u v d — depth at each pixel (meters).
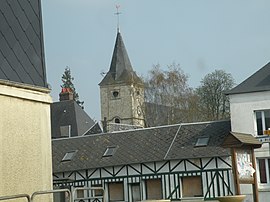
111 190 55.53
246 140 23.44
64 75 153.75
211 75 88.38
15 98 11.76
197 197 51.38
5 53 12.04
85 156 58.53
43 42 13.44
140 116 111.62
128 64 136.00
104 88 133.12
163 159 53.03
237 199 19.52
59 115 95.94
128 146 57.44
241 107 51.12
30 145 12.00
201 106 86.19
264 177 48.50
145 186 54.03
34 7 13.56
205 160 51.47
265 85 50.53
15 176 11.47
